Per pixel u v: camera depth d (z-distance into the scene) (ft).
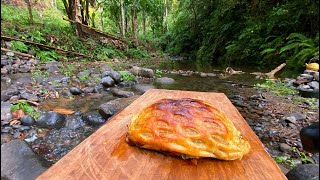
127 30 52.31
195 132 3.39
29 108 10.41
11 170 6.06
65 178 2.90
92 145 3.69
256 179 3.03
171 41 59.98
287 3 26.53
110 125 4.45
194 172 3.11
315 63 19.71
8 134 8.34
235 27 35.68
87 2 38.09
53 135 8.70
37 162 6.48
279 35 27.78
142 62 33.83
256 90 16.53
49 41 27.09
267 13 29.84
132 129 3.70
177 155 3.35
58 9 56.03
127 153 3.48
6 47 20.93
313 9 23.11
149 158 3.36
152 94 7.04
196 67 30.12
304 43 21.42
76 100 12.78
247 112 11.69
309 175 5.57
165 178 2.97
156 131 3.48
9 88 13.28
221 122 3.62
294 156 7.59
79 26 33.09
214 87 17.61
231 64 32.99
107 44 35.55
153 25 66.18
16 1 42.34
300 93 15.23
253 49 29.73
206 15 46.34
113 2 45.11
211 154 3.31
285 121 10.46
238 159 3.43
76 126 9.51
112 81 16.44
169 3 73.87
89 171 3.05
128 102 10.96
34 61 20.76
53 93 13.51
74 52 27.50
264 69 26.91
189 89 16.90
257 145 3.91
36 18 38.34
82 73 18.16
